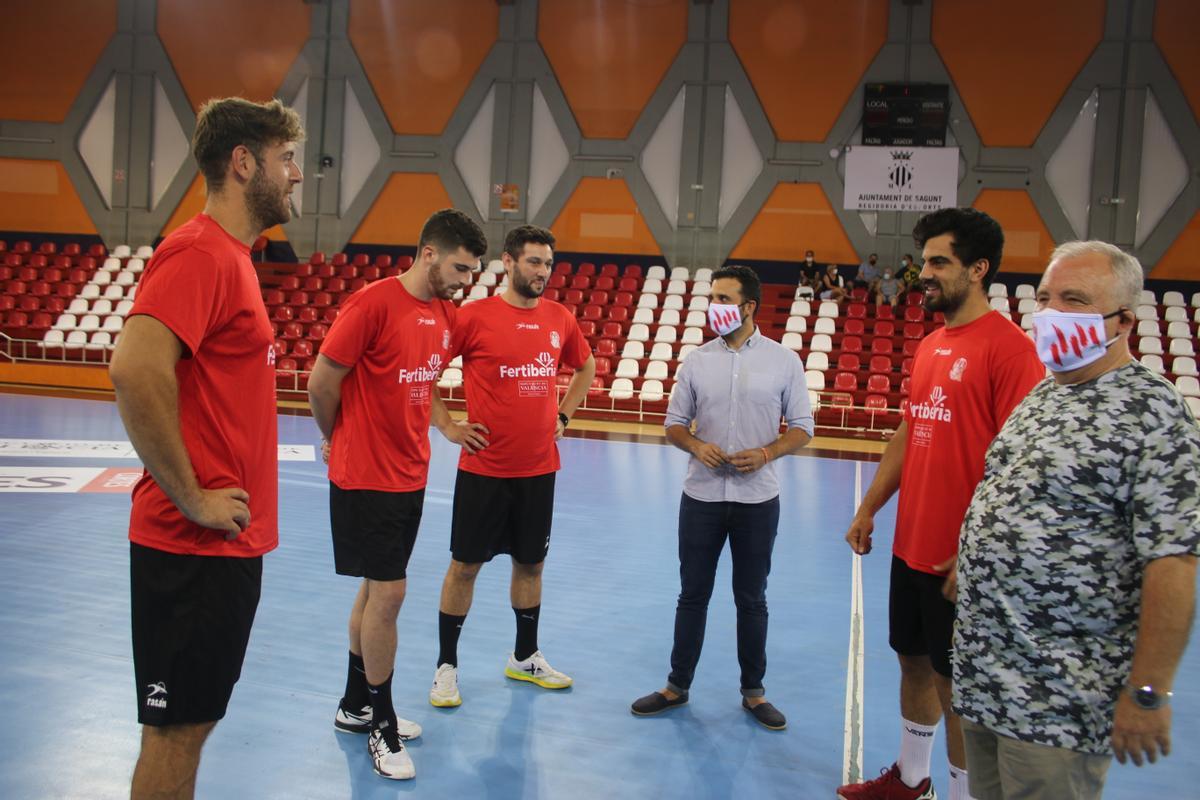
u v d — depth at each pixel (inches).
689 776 111.8
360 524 112.7
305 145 709.3
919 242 101.7
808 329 584.7
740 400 131.8
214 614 77.2
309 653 145.5
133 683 129.2
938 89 625.3
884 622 175.0
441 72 693.3
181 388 75.5
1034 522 69.0
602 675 143.8
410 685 136.5
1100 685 67.7
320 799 101.9
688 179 665.0
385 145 701.9
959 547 76.2
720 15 657.0
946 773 116.4
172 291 71.1
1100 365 70.5
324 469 322.3
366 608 111.9
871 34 639.1
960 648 74.4
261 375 80.0
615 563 211.5
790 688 141.2
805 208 652.1
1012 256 627.2
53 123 732.7
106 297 636.1
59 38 729.0
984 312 99.6
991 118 626.2
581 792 106.3
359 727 119.1
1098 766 68.9
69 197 733.9
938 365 100.0
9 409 450.6
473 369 135.1
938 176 630.5
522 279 135.2
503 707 130.0
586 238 683.4
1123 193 609.6
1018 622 69.6
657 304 607.8
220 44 714.8
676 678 131.3
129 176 725.9
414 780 107.3
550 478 138.6
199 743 79.0
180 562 76.1
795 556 225.6
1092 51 611.2
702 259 666.8
